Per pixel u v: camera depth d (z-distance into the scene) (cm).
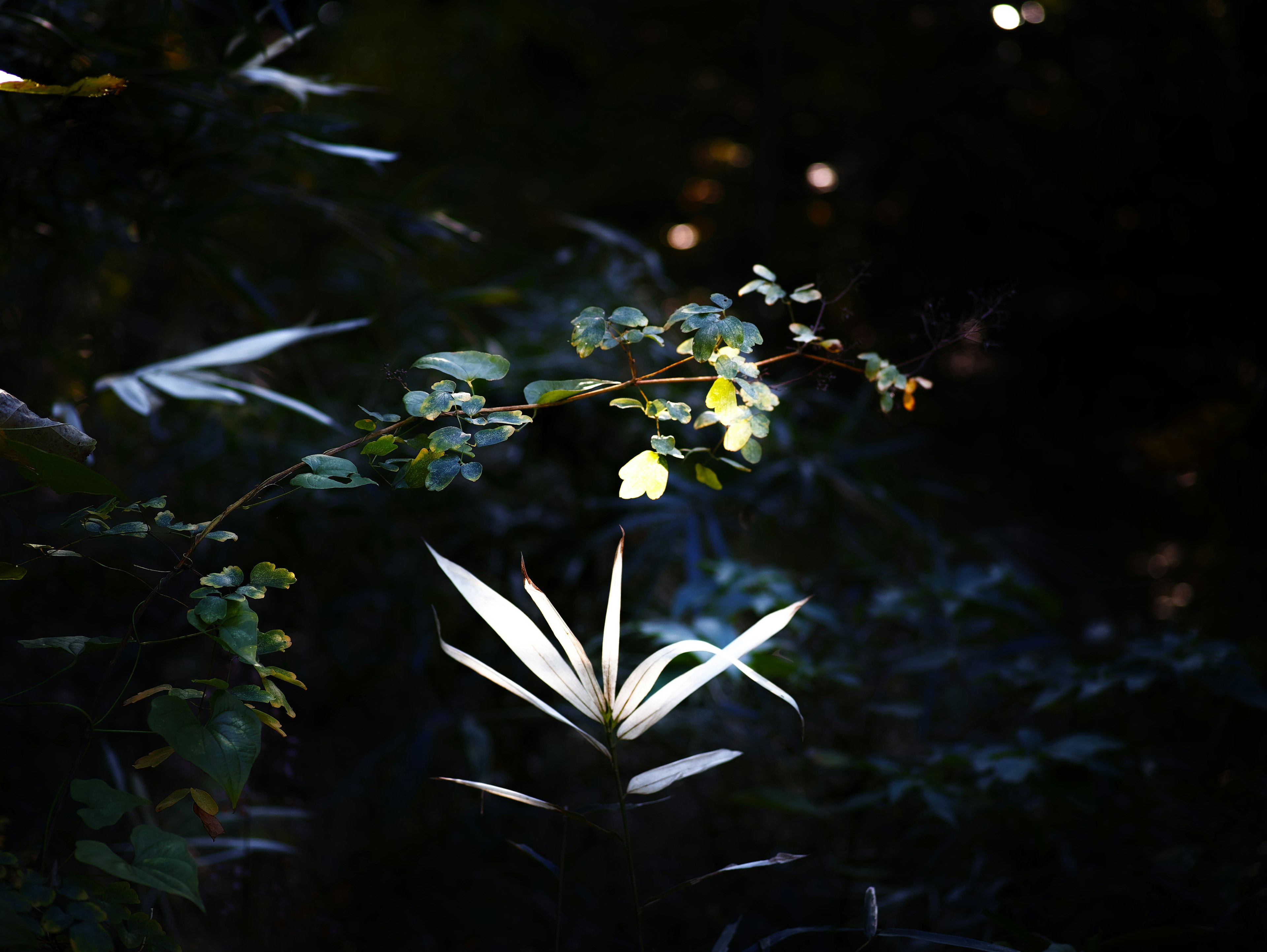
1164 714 209
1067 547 351
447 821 202
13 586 203
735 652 155
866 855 196
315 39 198
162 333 270
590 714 155
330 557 220
